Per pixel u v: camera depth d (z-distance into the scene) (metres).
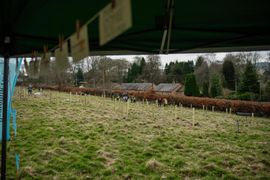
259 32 2.11
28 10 1.84
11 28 2.19
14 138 9.19
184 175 6.62
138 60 49.75
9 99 6.39
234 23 2.01
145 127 12.39
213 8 1.74
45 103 19.88
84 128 11.53
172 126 13.12
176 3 1.67
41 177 6.13
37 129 10.82
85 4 1.77
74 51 1.34
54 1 1.71
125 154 8.09
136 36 2.34
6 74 2.98
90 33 2.31
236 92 28.58
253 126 14.75
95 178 6.25
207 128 13.09
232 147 9.45
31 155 7.59
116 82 47.22
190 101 25.67
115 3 0.89
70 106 19.16
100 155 7.79
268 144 10.09
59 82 38.44
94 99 26.59
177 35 2.29
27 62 2.87
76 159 7.38
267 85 26.12
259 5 1.68
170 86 41.78
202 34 2.25
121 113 16.80
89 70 45.03
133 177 6.34
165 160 7.63
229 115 20.30
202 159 7.88
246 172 6.90
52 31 2.28
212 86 30.84
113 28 0.90
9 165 6.66
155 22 1.93
